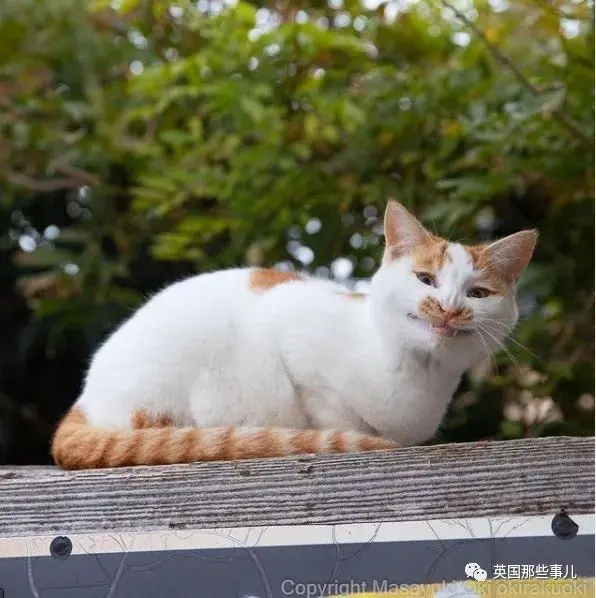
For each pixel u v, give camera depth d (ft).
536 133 12.64
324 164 14.78
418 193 14.49
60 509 7.24
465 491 6.98
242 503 7.09
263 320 9.52
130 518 7.16
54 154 16.72
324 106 14.03
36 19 17.44
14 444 17.93
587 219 14.39
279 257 15.58
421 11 15.35
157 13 15.20
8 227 18.47
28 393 18.25
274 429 8.39
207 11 16.46
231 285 9.95
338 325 9.38
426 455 7.07
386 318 9.06
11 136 17.22
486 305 9.04
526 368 13.43
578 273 14.57
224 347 9.45
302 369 9.35
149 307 9.76
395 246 9.37
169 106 16.14
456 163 13.73
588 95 12.85
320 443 8.18
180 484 7.18
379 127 14.42
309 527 6.72
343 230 15.28
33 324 17.61
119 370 9.32
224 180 14.96
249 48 14.29
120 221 17.10
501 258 9.30
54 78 17.90
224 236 17.10
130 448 8.32
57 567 6.81
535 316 13.55
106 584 6.75
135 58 17.07
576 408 14.01
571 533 6.62
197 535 6.77
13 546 6.86
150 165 16.17
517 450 7.03
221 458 8.18
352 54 15.08
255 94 13.87
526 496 6.94
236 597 6.66
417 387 9.12
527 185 14.42
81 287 16.16
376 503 7.02
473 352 9.07
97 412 9.29
